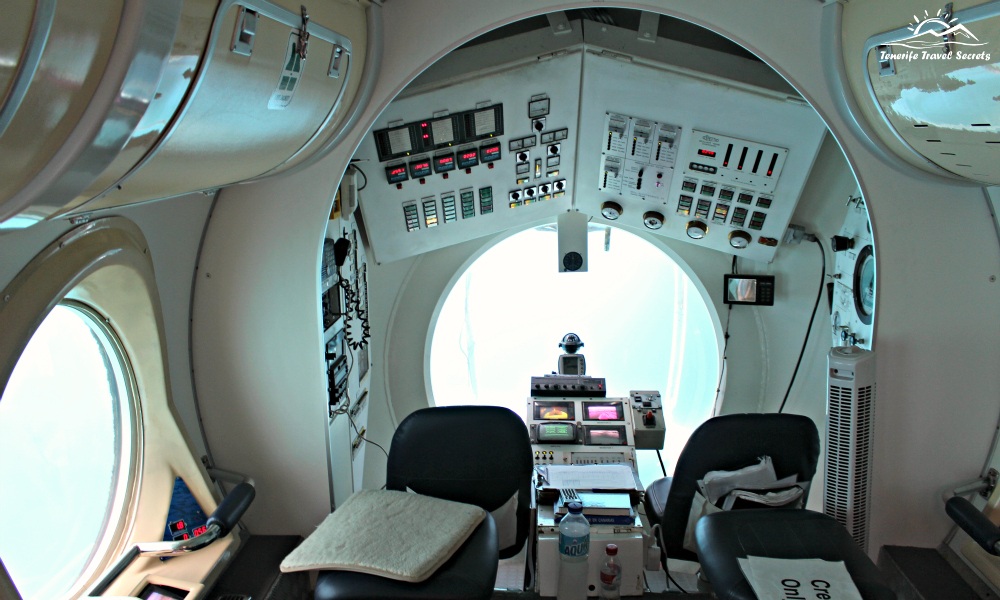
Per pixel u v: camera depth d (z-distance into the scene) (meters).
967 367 2.85
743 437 2.64
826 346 4.47
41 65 0.95
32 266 1.94
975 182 2.60
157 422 2.74
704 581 3.01
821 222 4.25
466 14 2.67
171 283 2.78
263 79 1.70
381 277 4.61
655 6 2.68
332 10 2.05
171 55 1.23
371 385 4.69
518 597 3.05
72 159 1.14
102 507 2.72
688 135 3.65
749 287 4.52
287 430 3.06
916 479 2.96
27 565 2.57
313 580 3.09
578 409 4.14
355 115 2.71
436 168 3.80
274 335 2.97
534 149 3.88
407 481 2.69
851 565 2.26
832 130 2.72
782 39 2.66
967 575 2.79
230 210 2.89
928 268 2.80
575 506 2.96
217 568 2.71
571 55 3.44
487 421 2.69
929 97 2.01
